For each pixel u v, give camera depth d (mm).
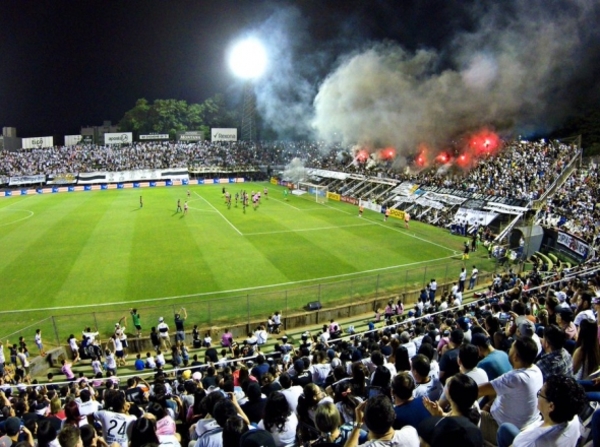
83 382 14516
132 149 98188
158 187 84438
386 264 35031
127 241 40469
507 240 40688
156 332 21953
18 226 47219
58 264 33875
